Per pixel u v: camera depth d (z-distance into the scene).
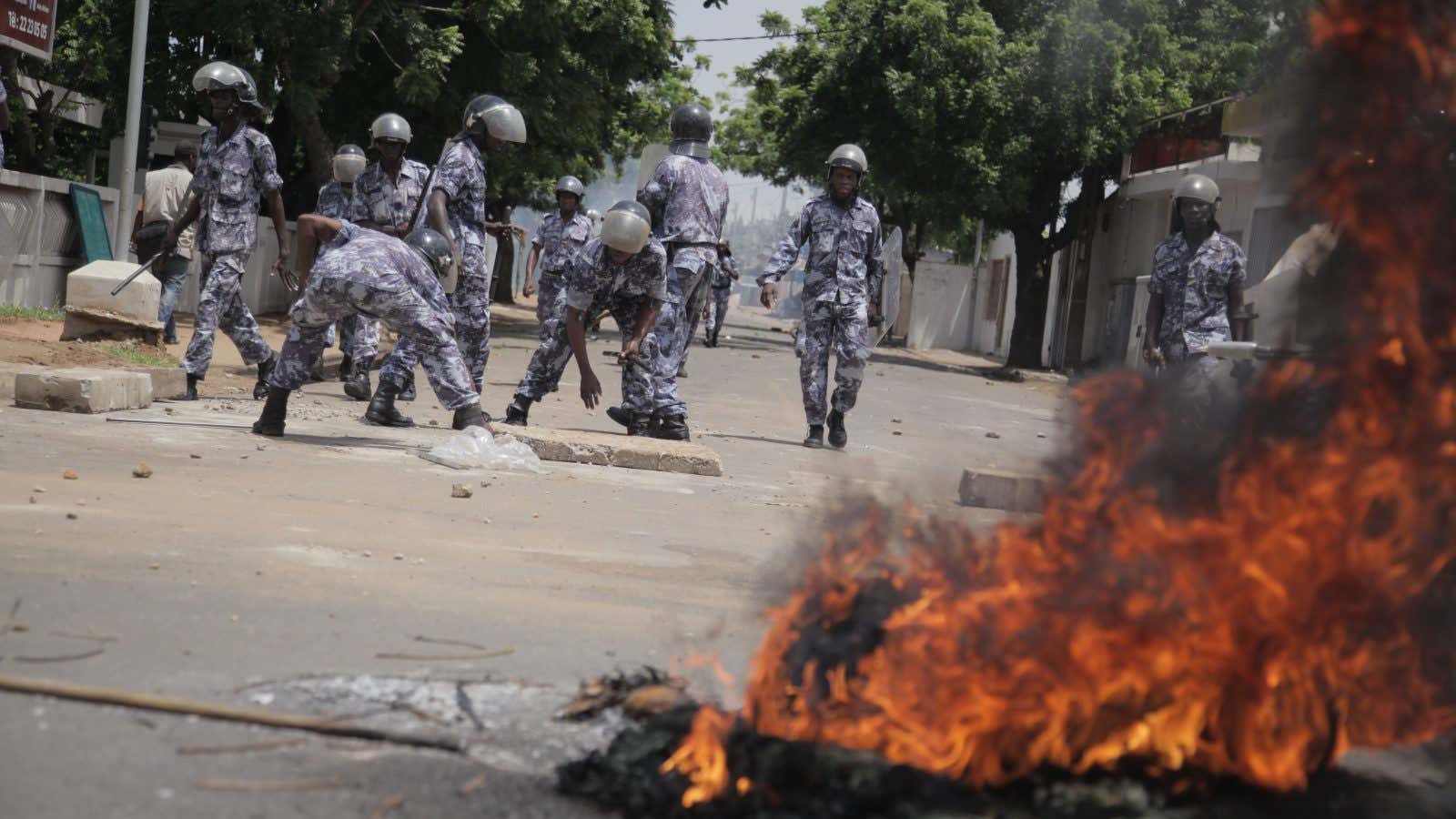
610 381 15.70
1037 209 30.88
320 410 10.03
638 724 2.95
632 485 7.67
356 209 11.09
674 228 9.87
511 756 2.77
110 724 2.76
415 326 7.95
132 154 16.97
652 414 9.75
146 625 3.51
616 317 9.54
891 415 15.02
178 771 2.55
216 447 7.42
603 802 2.56
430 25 23.42
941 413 16.02
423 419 10.26
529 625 3.90
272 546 4.77
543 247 16.88
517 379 14.95
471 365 10.12
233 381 11.48
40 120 21.61
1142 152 29.45
